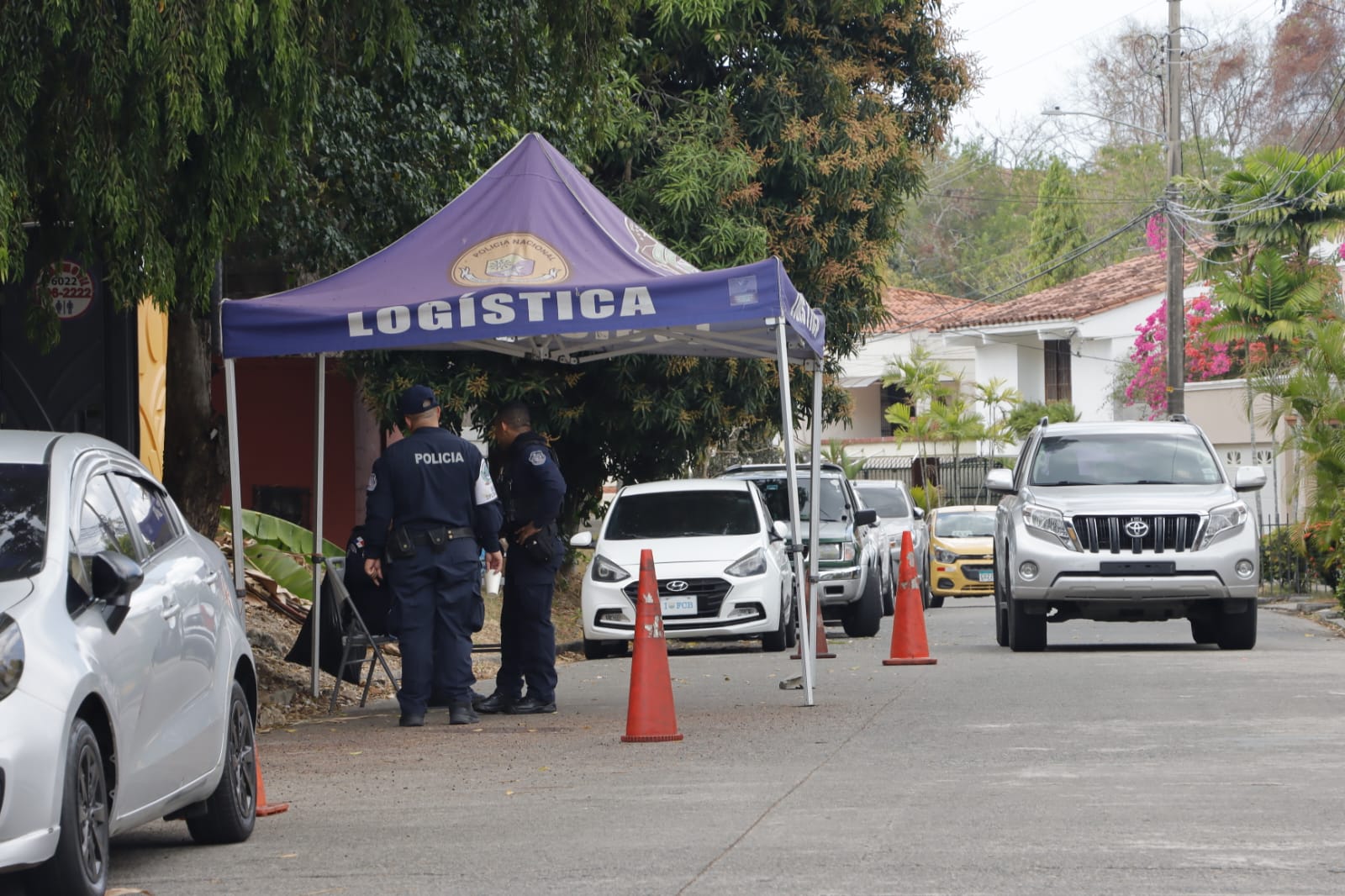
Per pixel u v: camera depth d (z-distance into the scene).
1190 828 8.66
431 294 14.52
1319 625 26.59
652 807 9.80
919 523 38.38
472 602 14.66
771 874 7.73
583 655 24.31
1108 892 7.18
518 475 15.41
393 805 10.23
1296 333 38.47
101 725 7.39
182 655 8.38
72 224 12.93
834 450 53.88
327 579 16.98
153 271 12.26
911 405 67.75
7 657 6.87
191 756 8.38
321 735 14.12
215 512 17.78
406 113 18.00
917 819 9.12
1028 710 14.41
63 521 7.73
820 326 17.06
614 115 23.92
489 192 15.41
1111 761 11.25
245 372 30.16
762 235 26.48
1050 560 20.59
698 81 28.77
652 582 13.16
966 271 96.06
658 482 25.45
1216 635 21.19
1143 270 62.53
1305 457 30.81
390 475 14.47
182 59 11.59
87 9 11.47
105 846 7.30
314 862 8.41
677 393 26.53
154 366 21.34
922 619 19.89
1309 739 12.20
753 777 10.88
